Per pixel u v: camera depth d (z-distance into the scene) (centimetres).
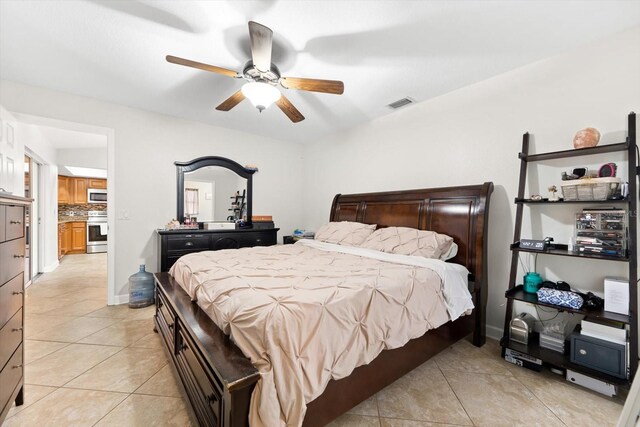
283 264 211
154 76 255
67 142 506
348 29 188
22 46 208
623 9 169
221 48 210
